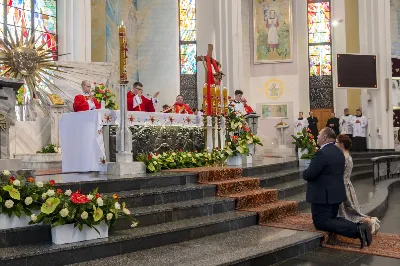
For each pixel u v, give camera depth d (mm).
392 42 25672
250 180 8305
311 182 6633
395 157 14953
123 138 7809
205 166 9414
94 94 10031
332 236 6668
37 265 4523
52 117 12555
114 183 6551
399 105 21719
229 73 18188
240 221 6801
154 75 22641
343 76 18609
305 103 22609
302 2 22859
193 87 22422
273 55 23078
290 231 6598
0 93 5906
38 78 14617
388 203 10898
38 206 4969
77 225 4945
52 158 11469
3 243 4699
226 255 5234
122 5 21234
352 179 14023
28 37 15820
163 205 6547
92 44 19219
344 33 22234
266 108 23000
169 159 8680
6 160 5793
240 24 18516
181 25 22688
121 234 5445
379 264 5551
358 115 19484
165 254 5258
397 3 25641
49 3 16516
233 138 10523
